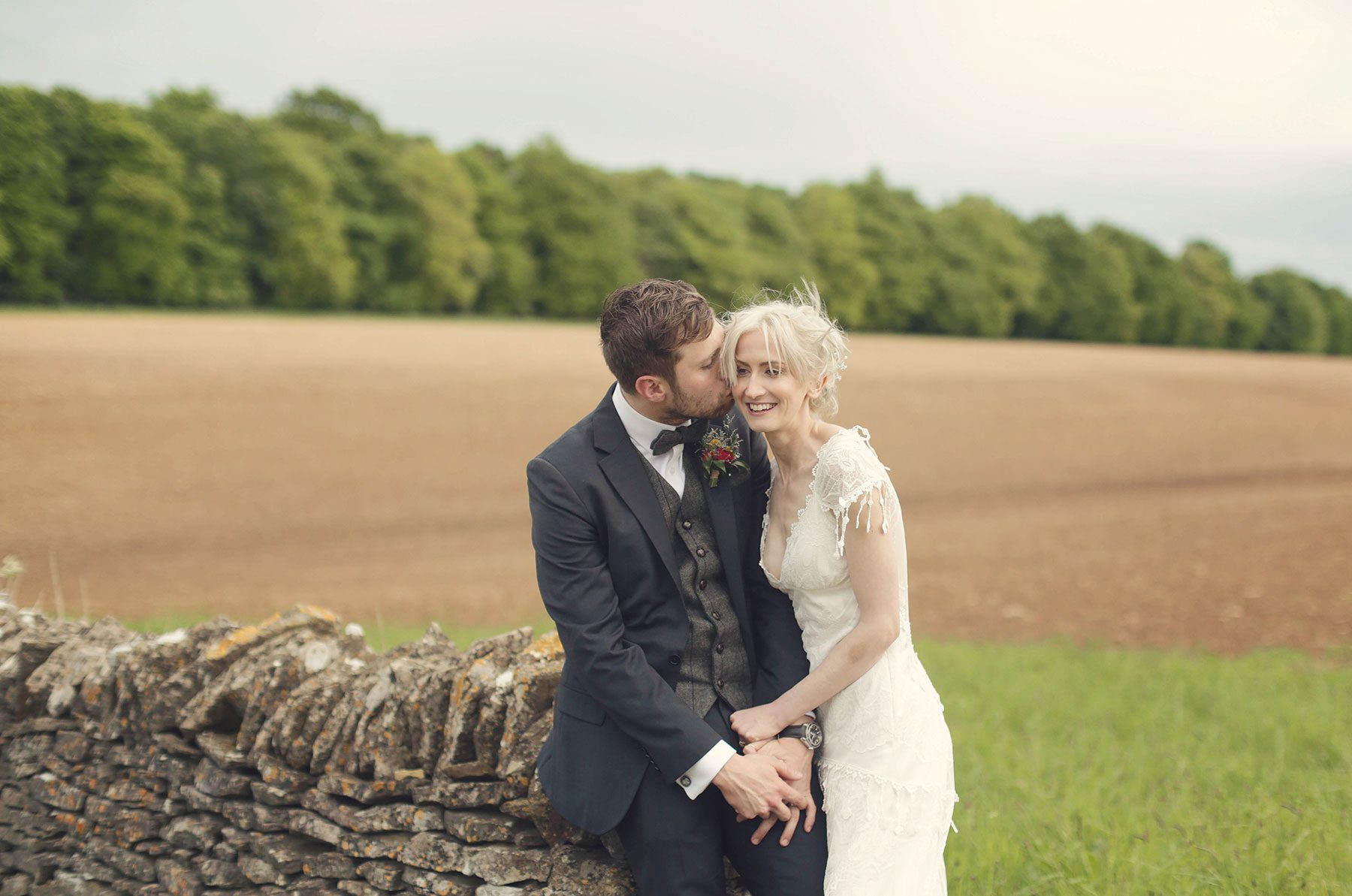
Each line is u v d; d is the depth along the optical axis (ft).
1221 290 325.21
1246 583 43.45
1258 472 80.84
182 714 10.46
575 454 8.18
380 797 9.12
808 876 7.90
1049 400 120.88
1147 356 207.92
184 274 184.85
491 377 109.81
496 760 8.79
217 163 197.77
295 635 10.75
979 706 21.04
